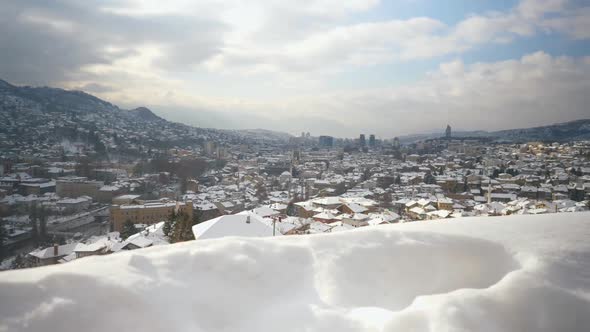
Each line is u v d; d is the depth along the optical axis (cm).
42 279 229
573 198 7469
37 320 204
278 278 291
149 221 6103
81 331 208
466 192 9031
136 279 250
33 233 5269
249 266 291
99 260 271
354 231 359
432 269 312
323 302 272
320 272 302
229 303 256
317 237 347
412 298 288
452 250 326
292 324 242
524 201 5519
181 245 313
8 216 6188
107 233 5641
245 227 2520
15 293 215
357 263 312
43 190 8219
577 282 253
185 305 244
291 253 321
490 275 303
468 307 232
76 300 222
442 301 237
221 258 294
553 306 231
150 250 297
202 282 268
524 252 300
